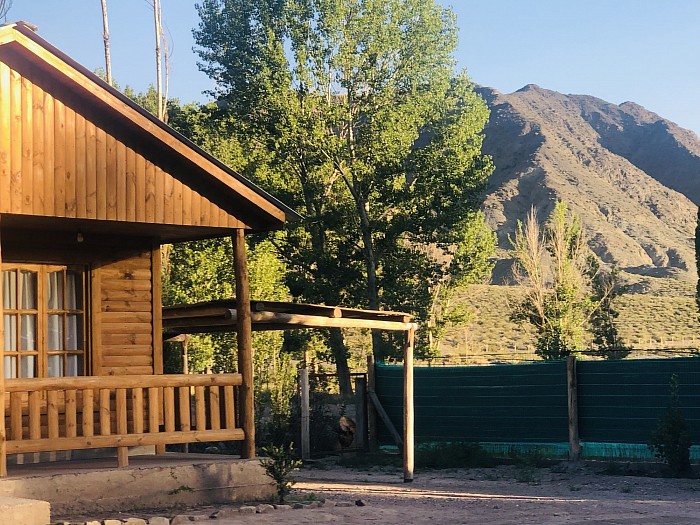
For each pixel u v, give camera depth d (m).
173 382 13.46
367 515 12.65
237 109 47.53
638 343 77.81
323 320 16.02
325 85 45.84
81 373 14.77
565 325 43.41
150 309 15.47
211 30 47.09
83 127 12.67
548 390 21.19
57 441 12.25
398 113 45.06
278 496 13.87
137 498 12.62
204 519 11.87
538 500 15.02
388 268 44.72
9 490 11.38
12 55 12.07
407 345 18.31
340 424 24.30
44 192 12.27
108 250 15.13
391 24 45.66
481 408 22.33
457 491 16.75
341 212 44.81
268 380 30.48
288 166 46.78
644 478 18.20
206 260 30.19
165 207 13.41
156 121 12.94
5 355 14.00
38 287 14.41
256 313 14.70
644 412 19.59
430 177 44.56
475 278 48.69
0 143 11.93
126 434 12.93
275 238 45.47
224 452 23.09
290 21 45.25
